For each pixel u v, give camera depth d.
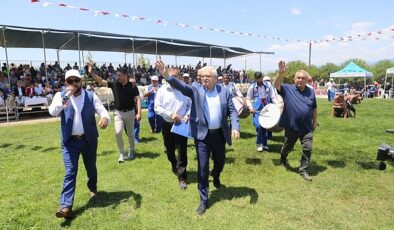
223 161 5.12
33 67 21.25
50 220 4.52
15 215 4.62
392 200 5.09
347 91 26.97
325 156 7.55
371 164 6.91
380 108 19.22
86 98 4.77
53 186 5.77
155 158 7.45
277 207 4.84
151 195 5.30
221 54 29.66
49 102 17.00
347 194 5.32
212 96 4.81
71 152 4.63
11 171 6.66
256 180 5.95
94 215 4.65
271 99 8.04
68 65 23.19
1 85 16.42
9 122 14.54
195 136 4.77
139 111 7.44
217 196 5.23
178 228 4.27
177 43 22.48
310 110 6.04
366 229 4.23
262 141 7.94
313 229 4.23
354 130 11.23
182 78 8.61
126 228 4.29
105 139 9.67
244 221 4.43
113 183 5.83
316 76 52.84
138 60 32.38
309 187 5.62
